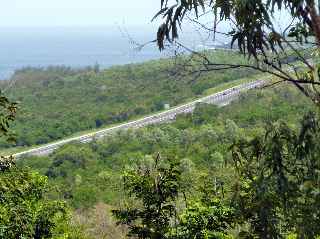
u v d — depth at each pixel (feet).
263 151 14.70
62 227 46.88
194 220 24.97
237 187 15.71
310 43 14.90
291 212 14.21
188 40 15.16
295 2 14.39
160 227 24.00
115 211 24.64
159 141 157.28
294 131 14.44
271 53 15.10
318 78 14.99
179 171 24.13
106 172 134.10
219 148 106.93
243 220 16.17
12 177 20.77
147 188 23.98
